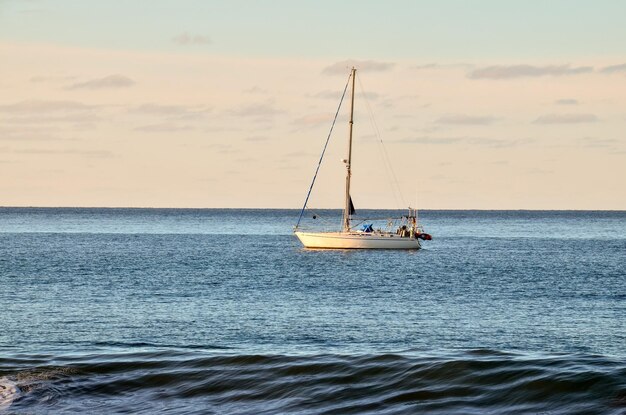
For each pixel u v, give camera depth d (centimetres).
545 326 4447
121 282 6831
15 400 2306
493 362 2442
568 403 2073
